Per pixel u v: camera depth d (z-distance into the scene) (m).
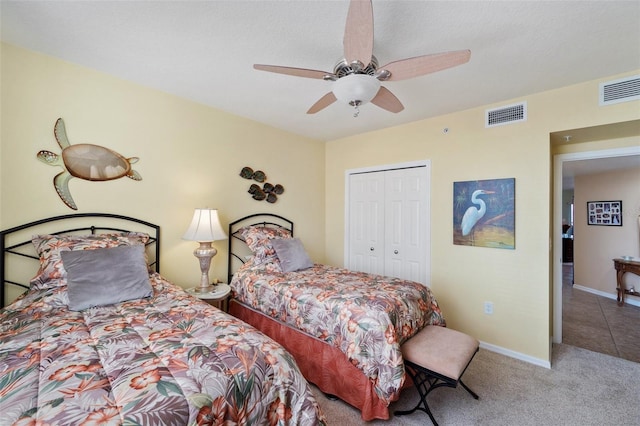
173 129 2.56
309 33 1.69
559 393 2.03
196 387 0.92
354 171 3.85
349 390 1.83
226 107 2.84
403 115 3.05
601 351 2.68
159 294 1.86
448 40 1.72
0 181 1.75
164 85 2.38
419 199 3.24
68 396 0.83
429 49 1.81
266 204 3.38
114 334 1.25
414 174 3.29
